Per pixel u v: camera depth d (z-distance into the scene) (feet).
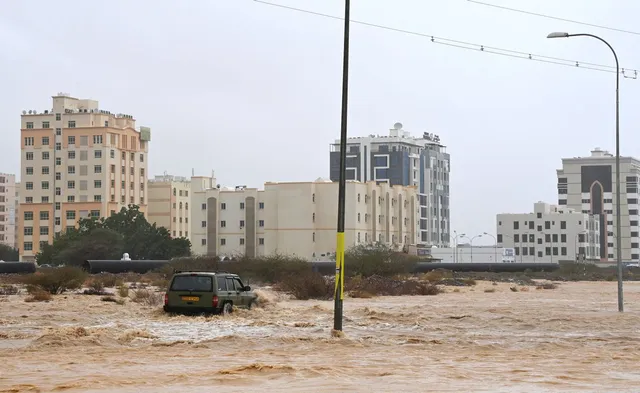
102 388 49.26
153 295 157.38
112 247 460.55
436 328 101.86
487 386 50.67
